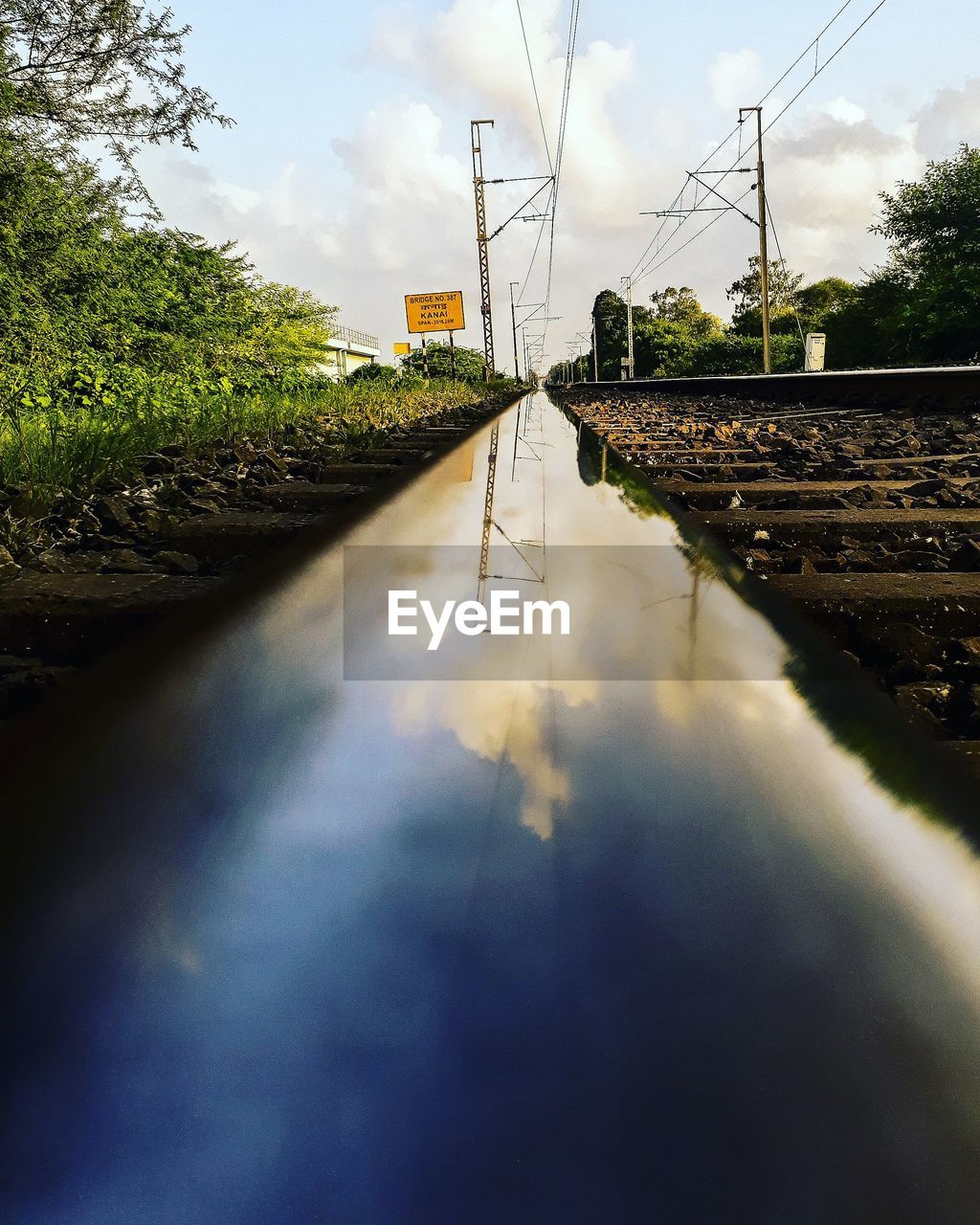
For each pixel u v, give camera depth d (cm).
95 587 205
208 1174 43
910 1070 48
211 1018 53
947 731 129
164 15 809
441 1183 42
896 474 402
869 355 3653
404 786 83
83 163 860
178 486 397
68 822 79
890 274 3447
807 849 71
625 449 554
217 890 68
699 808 77
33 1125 47
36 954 60
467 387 2772
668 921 61
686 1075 47
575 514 260
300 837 75
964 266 2969
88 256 881
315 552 206
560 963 56
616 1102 45
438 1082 47
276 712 102
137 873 70
